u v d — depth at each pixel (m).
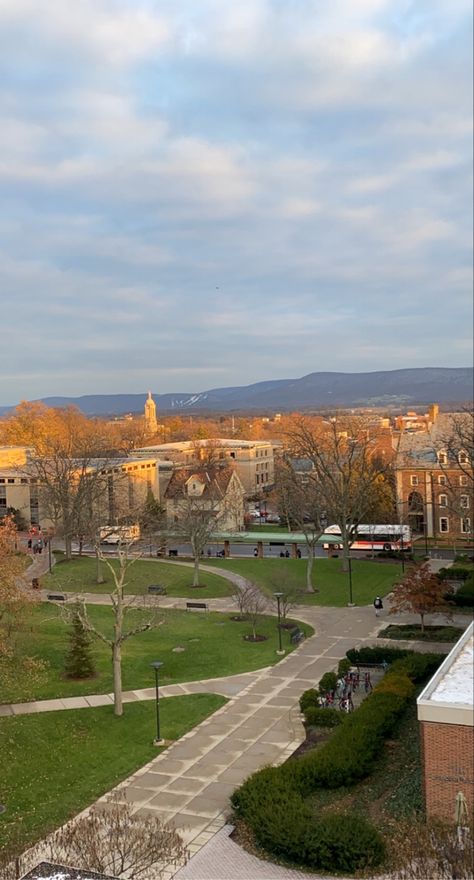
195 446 145.88
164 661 49.72
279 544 97.56
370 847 24.14
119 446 163.50
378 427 150.62
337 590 70.88
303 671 47.12
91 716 39.78
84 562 84.75
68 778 33.06
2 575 44.78
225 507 102.56
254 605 59.41
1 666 42.84
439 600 55.19
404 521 102.88
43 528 111.06
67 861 23.52
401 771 31.17
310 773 29.83
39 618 60.44
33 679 42.50
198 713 40.16
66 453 101.44
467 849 20.27
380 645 52.53
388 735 34.97
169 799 30.78
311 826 25.30
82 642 46.31
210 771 33.28
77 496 88.88
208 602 67.44
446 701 25.17
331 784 29.75
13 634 47.03
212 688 44.22
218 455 133.50
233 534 93.62
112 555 90.50
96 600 67.81
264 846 25.86
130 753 35.47
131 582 74.69
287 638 55.19
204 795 31.00
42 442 136.00
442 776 24.84
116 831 23.53
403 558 82.19
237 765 33.75
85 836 23.91
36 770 33.81
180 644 53.84
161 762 34.41
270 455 150.25
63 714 40.00
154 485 121.38
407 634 54.75
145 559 87.31
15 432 153.75
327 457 105.25
